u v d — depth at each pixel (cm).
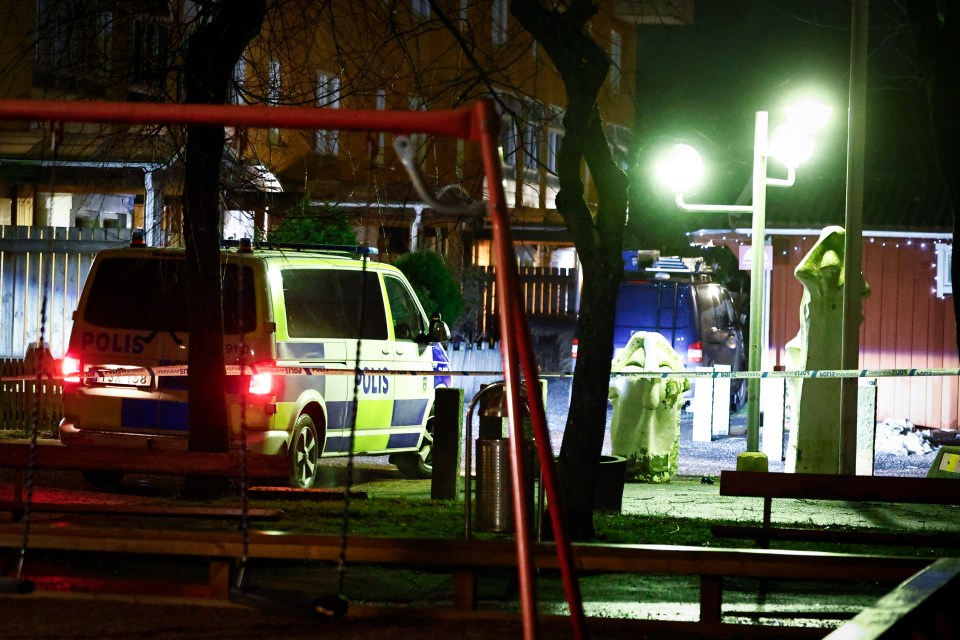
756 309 3466
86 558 2120
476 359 6122
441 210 1185
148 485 3109
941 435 5162
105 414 3047
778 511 3009
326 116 1197
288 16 3023
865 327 5712
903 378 5659
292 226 4341
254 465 2073
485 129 1172
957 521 2908
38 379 1507
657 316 5950
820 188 6066
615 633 1678
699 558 1700
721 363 6016
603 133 2341
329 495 2753
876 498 2103
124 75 2644
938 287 5631
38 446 2133
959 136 2428
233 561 1794
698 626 1692
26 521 1512
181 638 1562
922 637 1419
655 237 7519
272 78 2775
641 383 3591
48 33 2681
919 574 1410
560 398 6556
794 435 3459
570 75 2320
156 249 3103
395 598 1895
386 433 3406
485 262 7431
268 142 3108
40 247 4488
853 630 1193
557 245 8106
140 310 3081
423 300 5288
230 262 3000
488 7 2814
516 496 1167
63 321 4512
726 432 5169
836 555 1703
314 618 1430
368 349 3319
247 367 2925
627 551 1703
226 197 3047
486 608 1844
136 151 2945
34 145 4372
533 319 7400
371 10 2677
